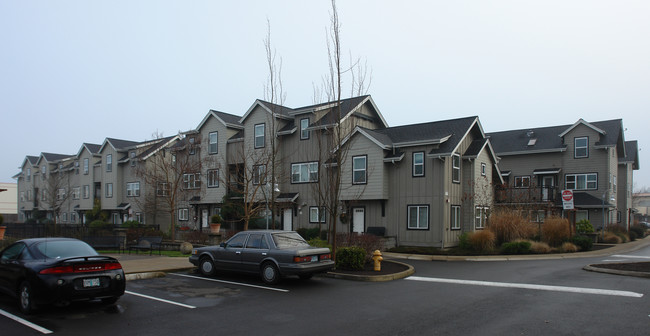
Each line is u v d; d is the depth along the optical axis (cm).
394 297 1070
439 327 784
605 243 2903
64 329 767
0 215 2498
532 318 842
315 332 757
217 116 3388
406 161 2555
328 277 1416
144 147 4231
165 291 1134
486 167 2844
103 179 4638
